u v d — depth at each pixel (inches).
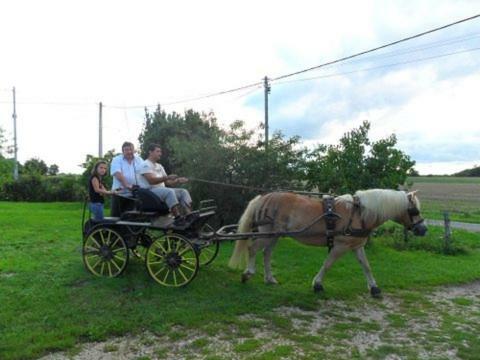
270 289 272.2
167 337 198.2
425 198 1469.0
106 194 285.3
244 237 271.1
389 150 417.4
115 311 223.1
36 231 490.3
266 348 190.2
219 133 470.0
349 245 265.0
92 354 181.2
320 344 196.5
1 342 185.3
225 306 236.8
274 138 465.4
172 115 860.6
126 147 295.9
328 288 279.4
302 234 268.1
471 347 196.9
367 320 230.1
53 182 1248.8
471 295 284.5
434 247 432.5
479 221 753.0
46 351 181.8
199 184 451.2
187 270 279.3
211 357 179.0
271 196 283.3
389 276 314.7
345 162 424.2
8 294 248.8
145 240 293.7
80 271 295.6
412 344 200.1
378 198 262.5
